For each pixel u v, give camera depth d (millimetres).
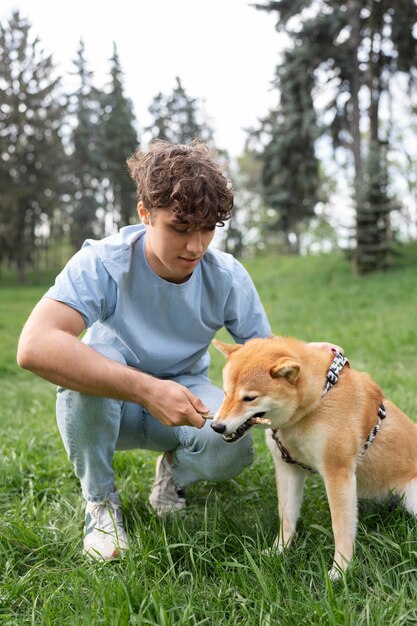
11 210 37875
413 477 2924
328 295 15867
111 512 2816
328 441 2607
